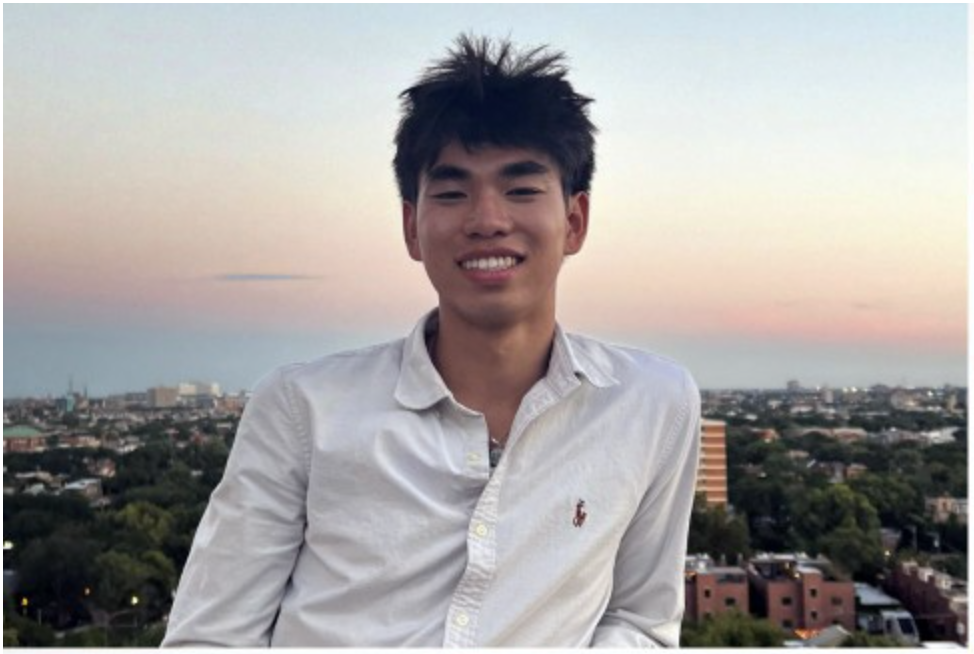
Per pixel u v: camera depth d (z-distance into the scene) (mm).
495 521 954
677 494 1069
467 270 955
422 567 947
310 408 984
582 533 973
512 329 984
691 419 1056
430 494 967
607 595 1028
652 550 1063
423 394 983
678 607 1062
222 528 989
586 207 1046
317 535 977
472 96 949
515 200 956
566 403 1001
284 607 991
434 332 1062
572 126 980
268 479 990
